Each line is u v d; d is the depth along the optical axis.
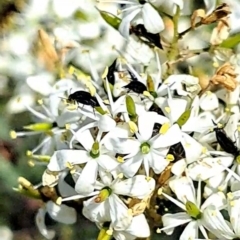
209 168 0.16
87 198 0.16
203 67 0.18
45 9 0.21
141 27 0.17
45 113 0.18
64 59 0.19
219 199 0.16
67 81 0.17
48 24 0.21
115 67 0.17
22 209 0.21
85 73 0.18
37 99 0.19
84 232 0.19
